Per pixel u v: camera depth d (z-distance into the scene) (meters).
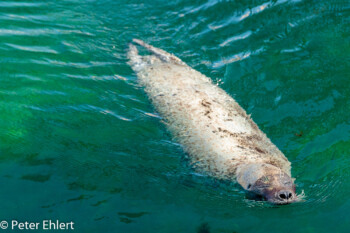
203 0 8.84
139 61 7.16
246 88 6.65
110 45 7.68
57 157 5.17
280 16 8.34
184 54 7.51
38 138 5.48
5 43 7.33
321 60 7.14
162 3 8.81
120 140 5.63
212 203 4.61
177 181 4.94
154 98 6.29
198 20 8.38
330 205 4.52
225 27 8.20
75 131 5.72
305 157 5.29
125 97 6.46
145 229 4.18
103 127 5.84
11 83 6.46
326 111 6.09
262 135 5.62
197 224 4.29
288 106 6.25
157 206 4.52
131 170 5.08
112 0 8.85
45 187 4.64
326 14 8.25
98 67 7.08
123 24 8.24
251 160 4.98
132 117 6.09
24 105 6.07
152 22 8.34
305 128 5.82
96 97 6.42
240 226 4.29
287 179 4.57
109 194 4.63
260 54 7.43
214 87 6.49
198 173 5.07
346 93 6.38
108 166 5.11
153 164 5.23
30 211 4.28
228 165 4.98
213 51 7.60
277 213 4.45
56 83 6.60
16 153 5.16
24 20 8.05
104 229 4.14
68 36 7.78
